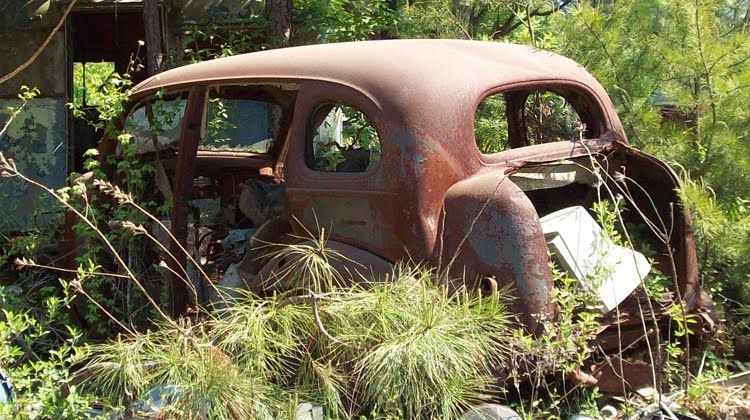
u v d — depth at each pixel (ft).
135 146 16.22
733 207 15.90
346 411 10.25
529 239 10.75
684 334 12.17
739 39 18.04
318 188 12.48
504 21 31.14
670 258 12.46
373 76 12.02
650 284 12.51
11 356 11.27
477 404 10.35
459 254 11.05
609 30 20.01
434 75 11.84
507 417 9.87
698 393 11.54
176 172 14.70
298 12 28.99
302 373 10.61
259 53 14.62
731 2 20.63
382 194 11.53
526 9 25.75
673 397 11.76
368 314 10.39
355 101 12.04
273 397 10.25
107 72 40.63
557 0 27.61
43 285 17.66
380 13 28.86
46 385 10.71
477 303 10.57
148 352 10.76
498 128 18.63
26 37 29.19
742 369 13.61
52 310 12.64
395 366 9.70
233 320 10.94
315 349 10.64
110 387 10.76
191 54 28.14
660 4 19.67
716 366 12.60
